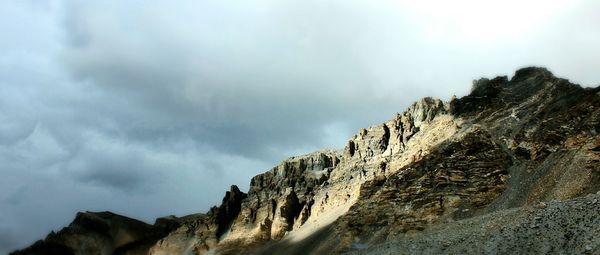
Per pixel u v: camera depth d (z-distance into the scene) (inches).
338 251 5772.6
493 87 7401.6
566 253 2748.5
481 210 5172.2
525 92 6889.8
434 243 3690.9
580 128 5270.7
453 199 5477.4
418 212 5556.1
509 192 5182.1
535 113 6230.3
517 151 5748.0
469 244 3366.1
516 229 3184.1
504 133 6230.3
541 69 7185.0
